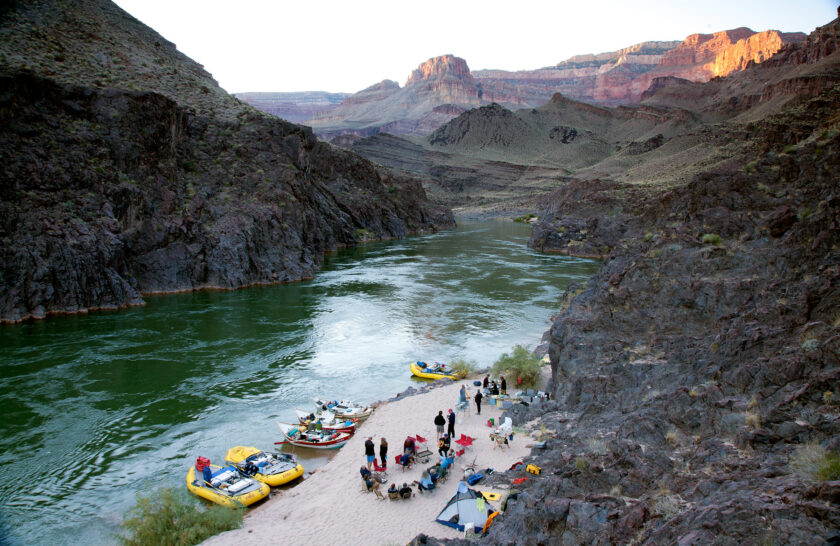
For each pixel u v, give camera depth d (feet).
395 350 142.61
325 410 98.94
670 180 444.96
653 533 38.73
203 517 63.31
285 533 59.93
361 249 371.15
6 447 88.38
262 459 79.97
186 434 93.66
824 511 32.30
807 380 50.37
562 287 231.30
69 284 174.40
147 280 207.62
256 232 238.89
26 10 279.49
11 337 147.95
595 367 79.82
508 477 63.10
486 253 353.10
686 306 78.79
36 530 67.10
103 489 76.48
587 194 416.67
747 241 80.74
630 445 53.72
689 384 64.59
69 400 107.45
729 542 33.32
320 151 420.77
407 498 64.44
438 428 79.25
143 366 127.34
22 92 189.67
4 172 174.09
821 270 64.39
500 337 155.02
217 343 146.51
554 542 42.96
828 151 84.69
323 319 174.19
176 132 243.81
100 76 238.48
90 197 193.47
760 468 42.01
